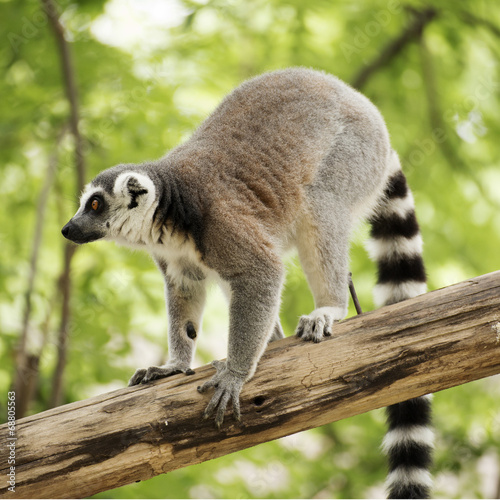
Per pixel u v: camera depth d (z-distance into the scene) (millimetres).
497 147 13531
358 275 12422
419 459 7027
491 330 5562
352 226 7973
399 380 5605
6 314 11539
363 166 7805
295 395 5633
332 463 11883
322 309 6551
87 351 10906
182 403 5586
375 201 8406
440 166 13570
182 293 7172
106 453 5379
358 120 7805
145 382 5957
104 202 6824
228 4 12508
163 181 6703
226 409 5562
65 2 11664
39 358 10625
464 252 12922
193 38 12352
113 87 11594
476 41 13594
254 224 6539
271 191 6859
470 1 12977
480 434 11844
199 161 6832
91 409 5527
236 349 5926
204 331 11781
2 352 10977
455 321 5625
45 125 11734
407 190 8789
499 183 13930
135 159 11156
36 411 10984
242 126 7152
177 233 6664
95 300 11430
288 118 7273
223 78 12109
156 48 12000
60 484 5320
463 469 11344
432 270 12570
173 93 11648
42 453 5316
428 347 5586
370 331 5730
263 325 6137
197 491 10383
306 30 12531
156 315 11633
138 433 5445
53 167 11203
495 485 12445
